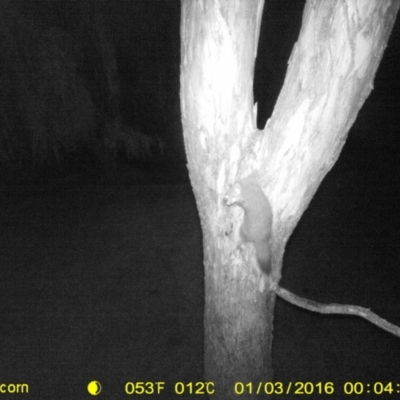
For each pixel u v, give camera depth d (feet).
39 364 12.26
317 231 17.78
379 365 12.26
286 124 6.33
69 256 16.49
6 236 18.03
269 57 24.82
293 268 15.87
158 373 11.96
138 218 18.24
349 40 5.78
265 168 6.63
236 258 7.25
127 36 29.19
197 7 6.19
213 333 7.80
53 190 22.70
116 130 25.93
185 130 6.96
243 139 6.67
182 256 15.74
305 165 6.52
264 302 7.60
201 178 7.11
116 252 16.42
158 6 28.71
